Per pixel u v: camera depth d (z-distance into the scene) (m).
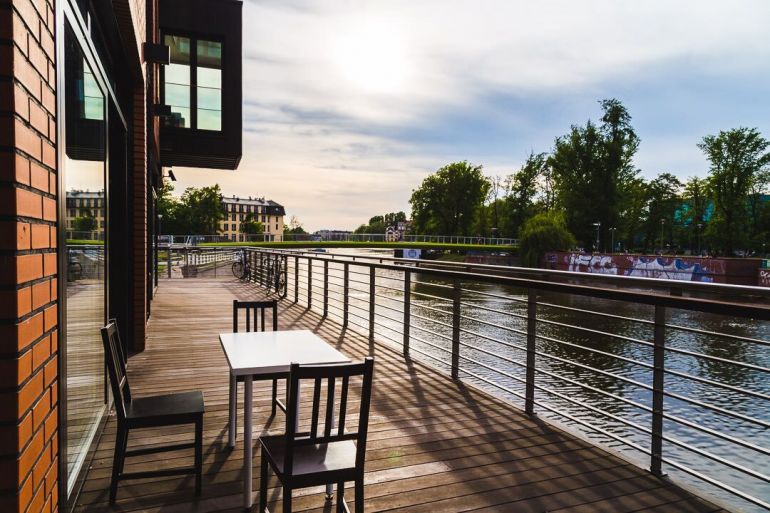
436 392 4.63
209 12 13.64
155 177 12.44
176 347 6.46
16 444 1.38
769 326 19.31
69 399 2.46
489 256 53.56
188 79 13.59
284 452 2.29
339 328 7.90
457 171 77.38
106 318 3.79
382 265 6.60
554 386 11.88
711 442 8.79
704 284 2.62
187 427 3.74
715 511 2.63
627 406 10.62
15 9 1.35
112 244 5.43
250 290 13.71
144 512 2.59
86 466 2.96
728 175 51.53
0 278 1.36
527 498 2.77
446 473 3.06
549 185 66.75
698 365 14.31
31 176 1.52
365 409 2.15
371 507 2.66
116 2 3.77
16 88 1.37
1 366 1.37
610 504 2.71
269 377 3.13
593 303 25.33
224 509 2.63
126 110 5.66
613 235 54.44
